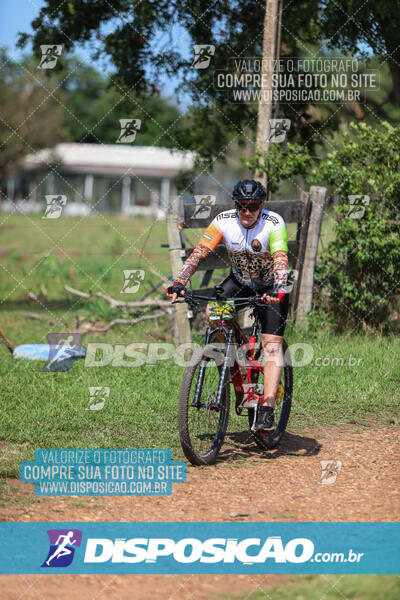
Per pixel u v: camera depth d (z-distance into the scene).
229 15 18.48
